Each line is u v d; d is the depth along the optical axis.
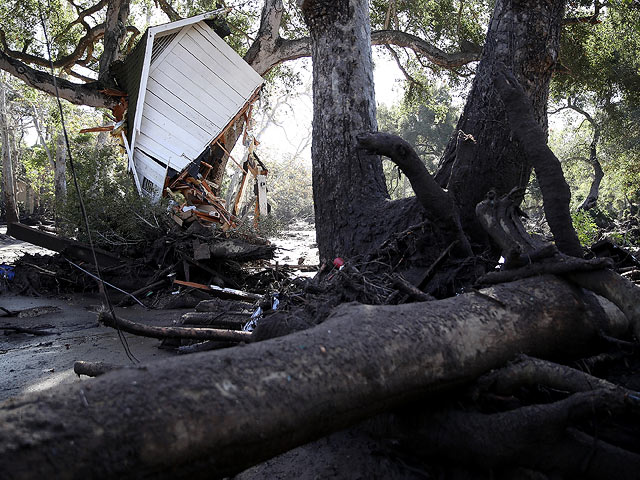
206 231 10.95
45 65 20.70
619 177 31.08
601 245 4.69
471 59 19.66
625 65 20.34
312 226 43.34
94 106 17.30
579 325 3.14
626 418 2.73
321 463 3.13
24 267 11.90
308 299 4.81
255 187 14.17
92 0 22.89
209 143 13.91
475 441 2.57
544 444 2.41
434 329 2.69
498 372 2.72
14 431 1.71
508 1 5.47
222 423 1.97
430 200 4.50
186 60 13.70
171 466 1.88
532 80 5.35
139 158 13.65
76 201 12.47
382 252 5.35
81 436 1.76
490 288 3.24
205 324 6.16
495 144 5.24
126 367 2.17
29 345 6.66
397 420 2.96
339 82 6.58
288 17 21.41
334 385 2.28
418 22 21.62
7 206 25.84
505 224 3.90
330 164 6.49
